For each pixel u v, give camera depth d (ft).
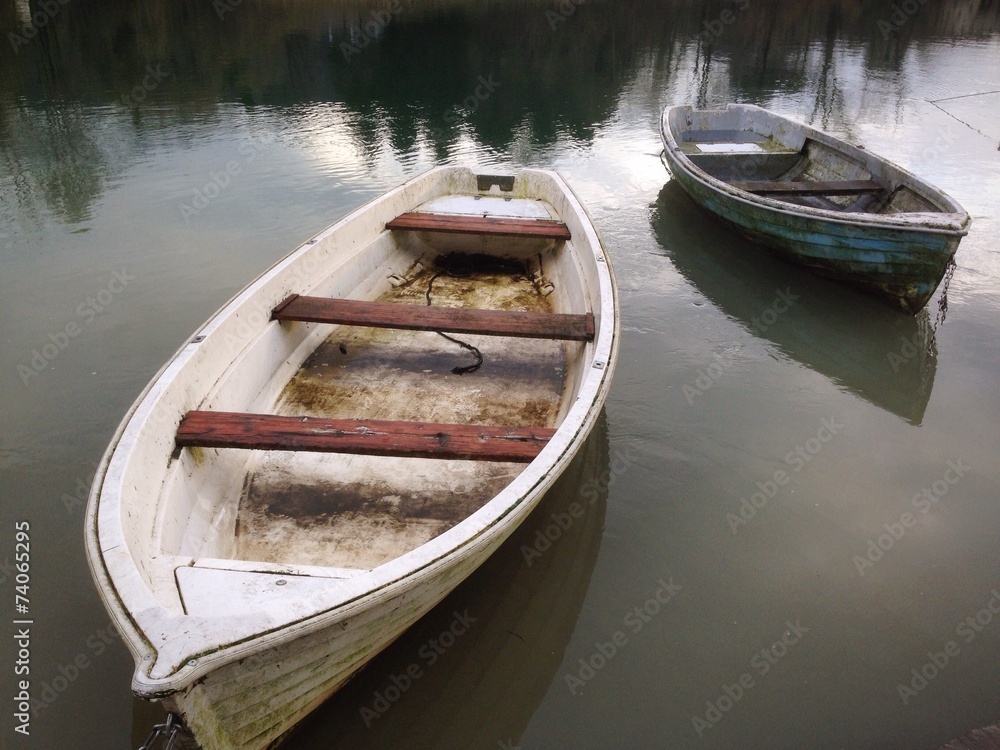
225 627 6.36
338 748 8.68
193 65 50.37
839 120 38.19
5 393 15.28
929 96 44.09
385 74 50.19
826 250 18.88
